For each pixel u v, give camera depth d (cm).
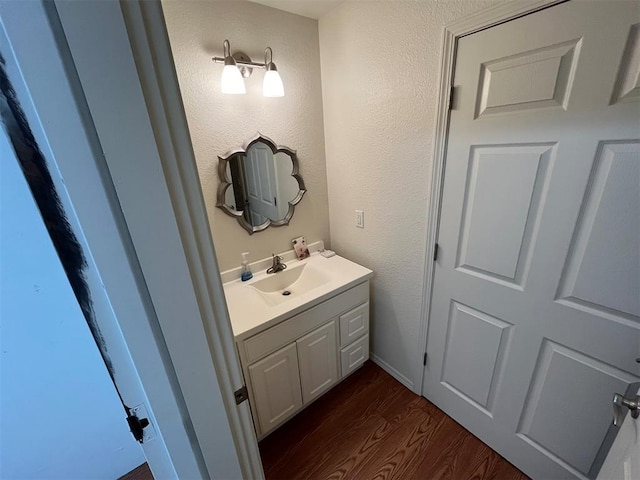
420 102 129
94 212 39
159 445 58
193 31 130
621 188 85
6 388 87
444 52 114
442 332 152
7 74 31
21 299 65
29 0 30
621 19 76
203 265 51
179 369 53
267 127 162
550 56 89
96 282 43
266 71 146
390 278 174
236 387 65
